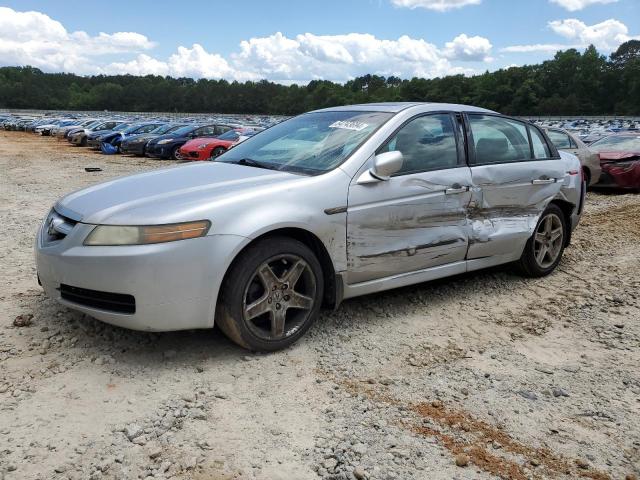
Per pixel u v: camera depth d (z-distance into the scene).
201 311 3.38
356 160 4.00
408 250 4.23
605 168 12.10
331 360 3.65
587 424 3.06
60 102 166.50
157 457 2.61
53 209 3.87
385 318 4.40
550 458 2.75
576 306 4.83
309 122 4.80
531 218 5.20
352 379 3.42
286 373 3.44
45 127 46.53
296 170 4.06
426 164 4.38
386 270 4.15
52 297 3.64
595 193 12.44
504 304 4.83
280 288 3.63
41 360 3.48
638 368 3.73
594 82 136.12
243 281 3.46
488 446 2.82
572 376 3.59
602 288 5.32
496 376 3.54
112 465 2.54
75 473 2.48
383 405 3.13
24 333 3.84
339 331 4.11
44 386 3.19
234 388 3.24
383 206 4.04
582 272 5.84
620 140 13.11
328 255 3.84
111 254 3.25
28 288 4.80
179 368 3.44
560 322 4.48
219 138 21.47
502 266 5.80
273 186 3.67
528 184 5.08
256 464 2.59
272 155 4.40
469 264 4.73
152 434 2.78
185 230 3.29
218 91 177.75
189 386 3.24
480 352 3.89
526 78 140.62
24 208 9.54
